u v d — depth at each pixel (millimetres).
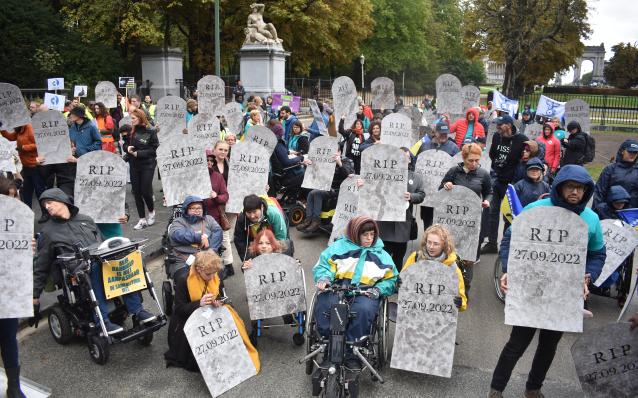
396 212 6777
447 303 4914
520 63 42281
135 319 5777
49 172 9344
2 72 27172
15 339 4535
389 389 5027
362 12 42969
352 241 5371
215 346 5121
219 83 13906
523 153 8609
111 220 6914
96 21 32344
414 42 56125
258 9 29438
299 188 10578
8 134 9312
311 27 37281
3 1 28078
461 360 5574
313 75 54688
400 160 6711
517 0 40312
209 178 7520
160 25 37156
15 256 4180
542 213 4230
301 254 8914
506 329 6305
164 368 5438
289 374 5324
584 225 4156
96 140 9500
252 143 8422
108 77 31500
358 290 5070
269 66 28844
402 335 5023
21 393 4594
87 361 5527
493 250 9078
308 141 11727
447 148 9562
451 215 6562
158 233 9328
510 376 4914
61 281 5590
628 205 7434
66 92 26922
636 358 3875
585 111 16016
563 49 45844
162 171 7348
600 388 3971
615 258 6539
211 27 36781
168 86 33250
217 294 5355
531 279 4273
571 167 4211
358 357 4812
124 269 5590
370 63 53281
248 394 4996
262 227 6430
